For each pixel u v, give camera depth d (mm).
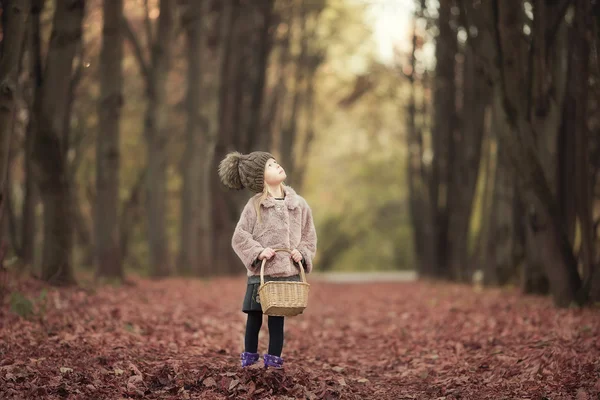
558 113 10625
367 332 9844
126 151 27422
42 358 6148
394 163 46188
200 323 9109
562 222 10484
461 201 20766
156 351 6906
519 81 10016
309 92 30797
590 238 10250
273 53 27969
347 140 46594
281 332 5965
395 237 51500
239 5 20516
